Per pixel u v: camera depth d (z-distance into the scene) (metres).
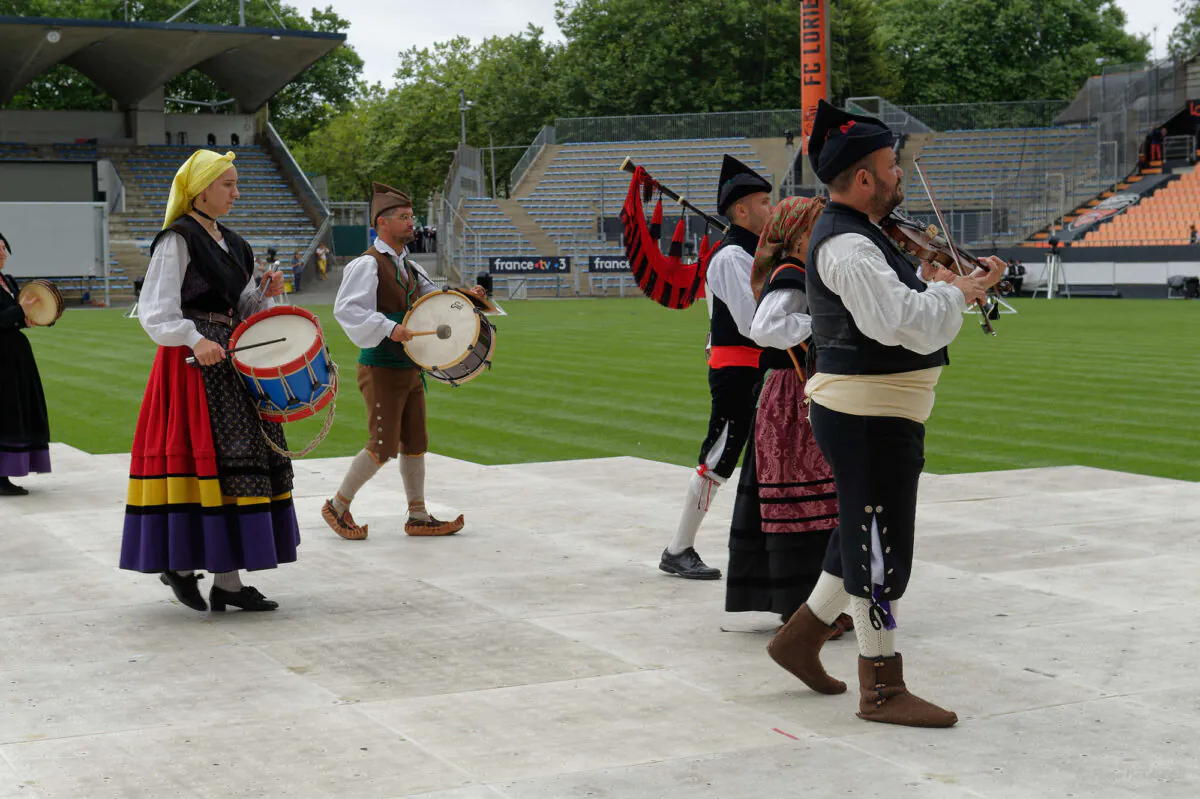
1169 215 43.56
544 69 72.56
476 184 52.66
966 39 75.12
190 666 4.93
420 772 3.78
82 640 5.31
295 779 3.73
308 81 74.44
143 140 52.97
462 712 4.35
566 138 53.06
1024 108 49.44
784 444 5.12
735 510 5.35
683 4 65.69
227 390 5.57
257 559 5.59
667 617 5.62
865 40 67.81
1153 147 47.53
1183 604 5.77
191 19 67.44
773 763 3.85
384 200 7.23
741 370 6.07
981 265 4.05
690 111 65.81
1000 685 4.61
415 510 7.47
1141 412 13.35
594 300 43.50
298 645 5.21
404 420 7.35
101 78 52.41
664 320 30.72
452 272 50.81
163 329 5.37
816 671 4.50
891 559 4.14
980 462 10.40
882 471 4.10
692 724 4.22
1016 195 47.53
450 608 5.80
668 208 50.69
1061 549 6.92
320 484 9.28
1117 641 5.18
